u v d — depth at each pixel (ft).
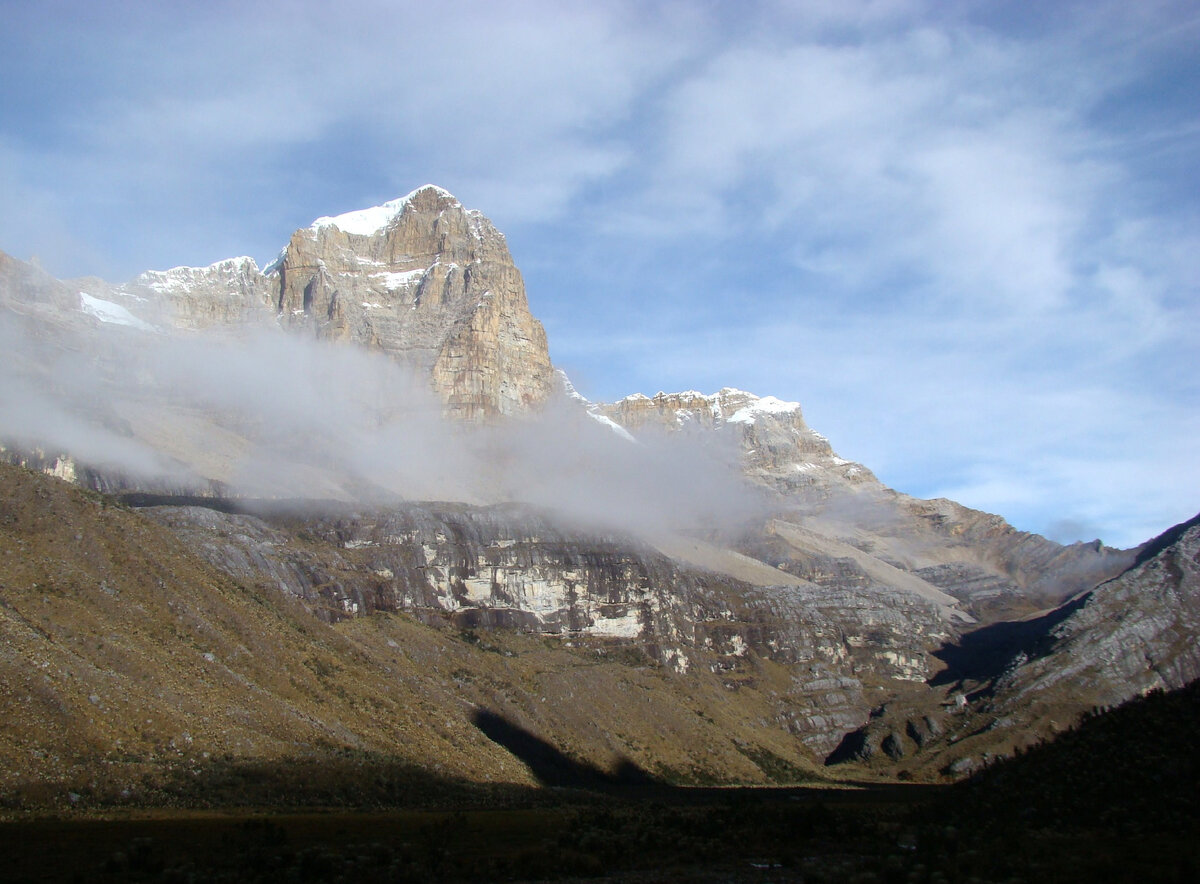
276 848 362.94
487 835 450.71
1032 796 436.76
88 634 566.36
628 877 356.18
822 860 388.78
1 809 411.95
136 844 337.52
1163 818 365.20
